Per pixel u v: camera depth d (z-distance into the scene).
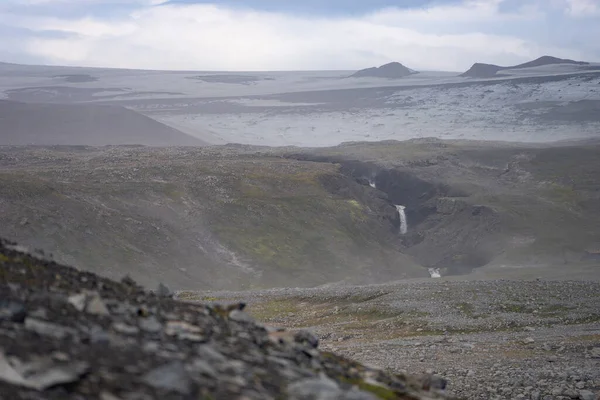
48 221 156.62
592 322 50.78
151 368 8.77
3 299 9.74
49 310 10.12
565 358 36.31
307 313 60.56
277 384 9.73
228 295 73.62
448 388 28.75
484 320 51.78
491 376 30.97
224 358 10.34
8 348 8.22
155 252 164.75
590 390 27.92
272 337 13.48
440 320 52.25
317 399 9.29
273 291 76.31
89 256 151.00
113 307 11.46
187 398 8.15
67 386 7.73
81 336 9.34
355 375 12.99
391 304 58.69
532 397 26.97
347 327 52.84
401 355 38.88
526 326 49.97
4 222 151.75
